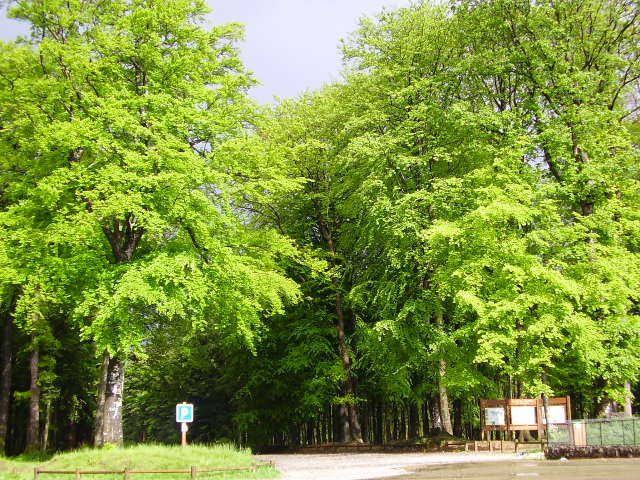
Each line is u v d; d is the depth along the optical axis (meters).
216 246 19.98
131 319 18.28
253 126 24.28
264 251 24.33
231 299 21.25
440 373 24.33
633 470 12.45
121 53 20.61
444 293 22.09
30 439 25.66
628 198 24.06
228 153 21.45
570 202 25.08
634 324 20.64
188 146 19.92
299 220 32.53
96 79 20.12
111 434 19.36
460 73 25.73
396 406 35.91
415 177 26.81
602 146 23.22
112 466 14.97
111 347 17.52
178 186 18.69
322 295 32.72
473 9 25.97
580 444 16.86
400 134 25.66
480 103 26.70
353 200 26.91
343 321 33.06
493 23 25.62
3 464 16.78
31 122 20.14
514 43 25.48
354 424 30.81
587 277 20.50
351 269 30.58
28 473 15.55
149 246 23.02
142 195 18.72
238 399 36.75
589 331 19.47
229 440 42.47
